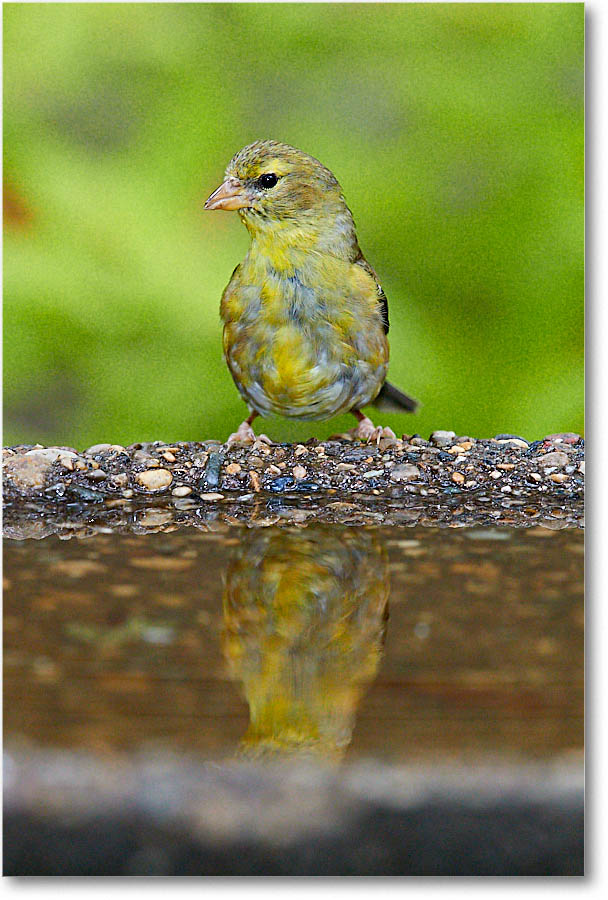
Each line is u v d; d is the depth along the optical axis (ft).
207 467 11.28
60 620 10.88
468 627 10.86
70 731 8.43
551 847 7.72
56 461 11.25
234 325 11.35
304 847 7.73
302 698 9.35
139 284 11.50
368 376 11.38
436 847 7.73
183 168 11.60
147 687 9.61
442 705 9.07
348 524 11.16
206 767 7.91
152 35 11.66
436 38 11.68
